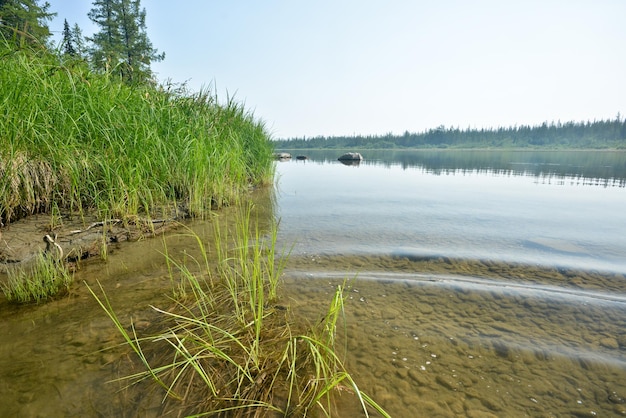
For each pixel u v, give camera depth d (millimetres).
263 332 1705
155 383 1336
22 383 1317
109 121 3660
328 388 1167
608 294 2189
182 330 1706
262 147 7832
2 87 3020
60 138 3240
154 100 4945
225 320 1816
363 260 2846
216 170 4879
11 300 2025
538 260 2811
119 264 2660
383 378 1392
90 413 1184
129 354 1517
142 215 3762
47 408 1198
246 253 2266
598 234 3611
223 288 2236
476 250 3084
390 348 1602
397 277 2480
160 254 2902
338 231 3766
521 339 1679
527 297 2137
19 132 2924
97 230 3107
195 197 4336
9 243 2604
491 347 1611
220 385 1327
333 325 1544
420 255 2943
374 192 6863
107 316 1853
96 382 1334
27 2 15703
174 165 4387
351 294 2188
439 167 15094
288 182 8828
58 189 3328
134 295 2123
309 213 4734
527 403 1263
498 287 2287
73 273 2467
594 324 1819
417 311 1971
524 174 11133
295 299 2107
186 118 5320
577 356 1541
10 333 1670
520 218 4410
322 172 12281
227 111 6812
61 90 3607
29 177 3072
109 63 4809
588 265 2684
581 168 13734
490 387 1347
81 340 1619
